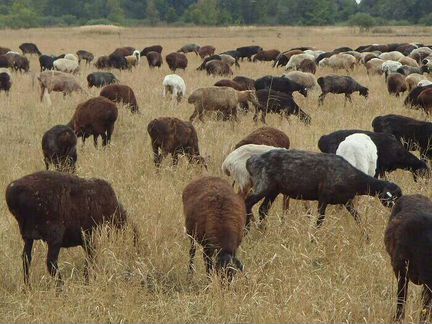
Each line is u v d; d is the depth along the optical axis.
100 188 9.99
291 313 8.69
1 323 8.53
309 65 38.53
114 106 17.64
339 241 11.09
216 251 9.30
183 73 39.84
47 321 8.54
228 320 8.74
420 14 169.25
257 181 12.10
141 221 11.52
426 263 8.27
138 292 9.45
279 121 21.31
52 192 9.37
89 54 49.03
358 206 12.85
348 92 27.14
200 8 164.25
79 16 194.00
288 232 11.66
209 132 19.16
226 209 9.70
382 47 53.34
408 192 13.97
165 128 15.51
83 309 8.88
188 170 15.23
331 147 14.84
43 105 24.19
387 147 14.55
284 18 182.25
